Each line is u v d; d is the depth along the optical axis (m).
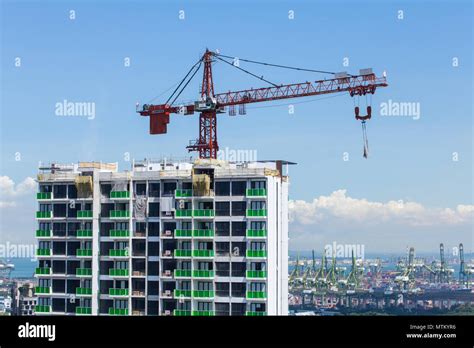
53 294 169.25
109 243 168.00
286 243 165.75
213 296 157.25
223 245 159.00
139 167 174.88
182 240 161.50
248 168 161.12
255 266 156.00
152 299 162.25
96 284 167.00
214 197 160.38
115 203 168.38
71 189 172.00
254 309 155.25
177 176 164.50
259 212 156.62
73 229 170.25
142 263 164.75
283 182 167.12
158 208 164.75
